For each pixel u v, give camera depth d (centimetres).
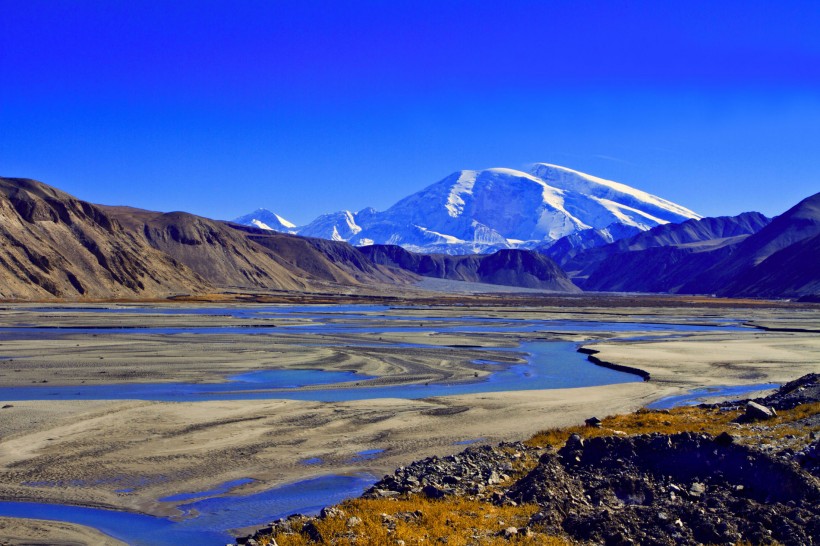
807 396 3547
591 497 2095
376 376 5269
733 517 1828
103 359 5903
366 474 2717
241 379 5038
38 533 2084
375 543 1764
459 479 2361
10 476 2600
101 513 2280
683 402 4281
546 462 2261
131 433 3234
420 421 3597
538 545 1764
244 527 2173
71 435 3169
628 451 2245
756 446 2391
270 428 3397
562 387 4931
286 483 2600
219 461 2852
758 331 10481
